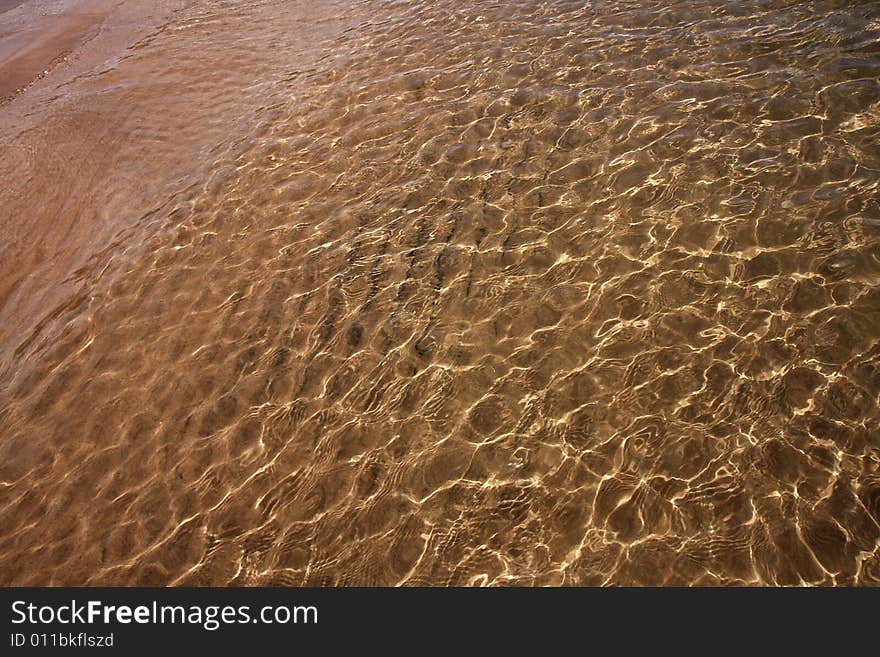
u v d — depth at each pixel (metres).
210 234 5.79
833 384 3.56
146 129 7.87
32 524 4.01
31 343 5.34
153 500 3.96
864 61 5.46
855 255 4.05
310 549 3.56
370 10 9.20
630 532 3.29
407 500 3.63
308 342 4.59
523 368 4.07
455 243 4.98
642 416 3.70
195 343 4.82
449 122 6.25
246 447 4.09
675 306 4.14
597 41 6.77
